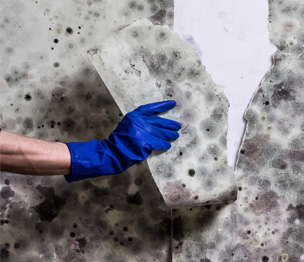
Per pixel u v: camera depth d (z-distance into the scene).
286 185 1.28
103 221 1.28
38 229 1.28
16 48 1.23
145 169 1.27
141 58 1.09
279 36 1.23
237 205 1.27
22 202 1.28
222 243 1.28
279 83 1.24
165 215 1.28
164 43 1.10
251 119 1.24
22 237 1.29
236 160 1.26
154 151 1.09
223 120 1.14
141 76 1.09
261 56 1.24
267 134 1.25
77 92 1.25
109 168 1.06
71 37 1.23
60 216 1.28
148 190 1.27
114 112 1.25
